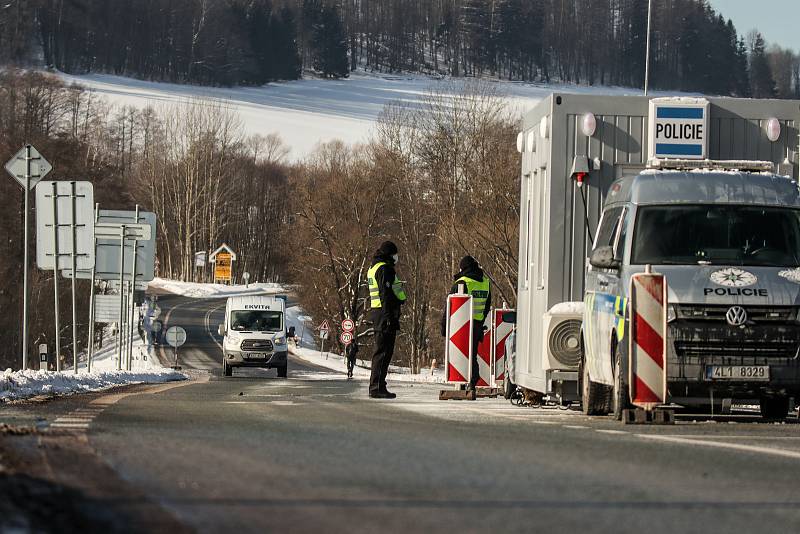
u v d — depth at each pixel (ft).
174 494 47.62
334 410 108.37
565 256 133.08
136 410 104.27
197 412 101.96
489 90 643.45
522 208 150.10
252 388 196.34
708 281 102.12
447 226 514.68
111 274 386.32
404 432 79.46
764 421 109.91
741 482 54.65
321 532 39.75
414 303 606.55
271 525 40.93
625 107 134.82
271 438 73.41
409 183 655.35
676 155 133.18
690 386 100.48
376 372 146.10
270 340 401.49
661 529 41.50
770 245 106.83
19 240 597.11
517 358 147.23
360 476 54.60
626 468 58.95
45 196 259.60
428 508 45.21
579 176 132.26
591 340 115.65
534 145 143.54
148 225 355.77
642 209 109.60
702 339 100.37
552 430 83.76
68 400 126.93
